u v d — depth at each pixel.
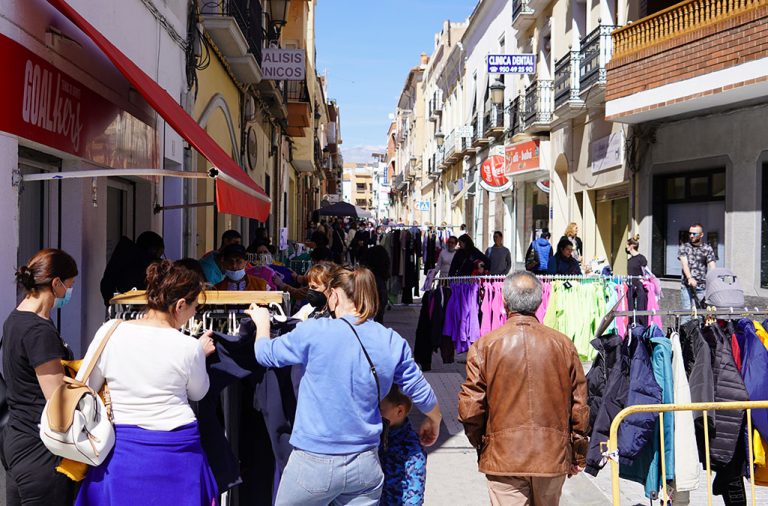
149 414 3.25
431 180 50.69
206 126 11.05
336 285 3.58
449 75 41.47
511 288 4.10
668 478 4.54
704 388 4.50
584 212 18.44
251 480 4.05
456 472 6.17
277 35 16.34
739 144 12.62
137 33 7.59
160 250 6.06
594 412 4.76
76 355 6.41
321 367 3.38
